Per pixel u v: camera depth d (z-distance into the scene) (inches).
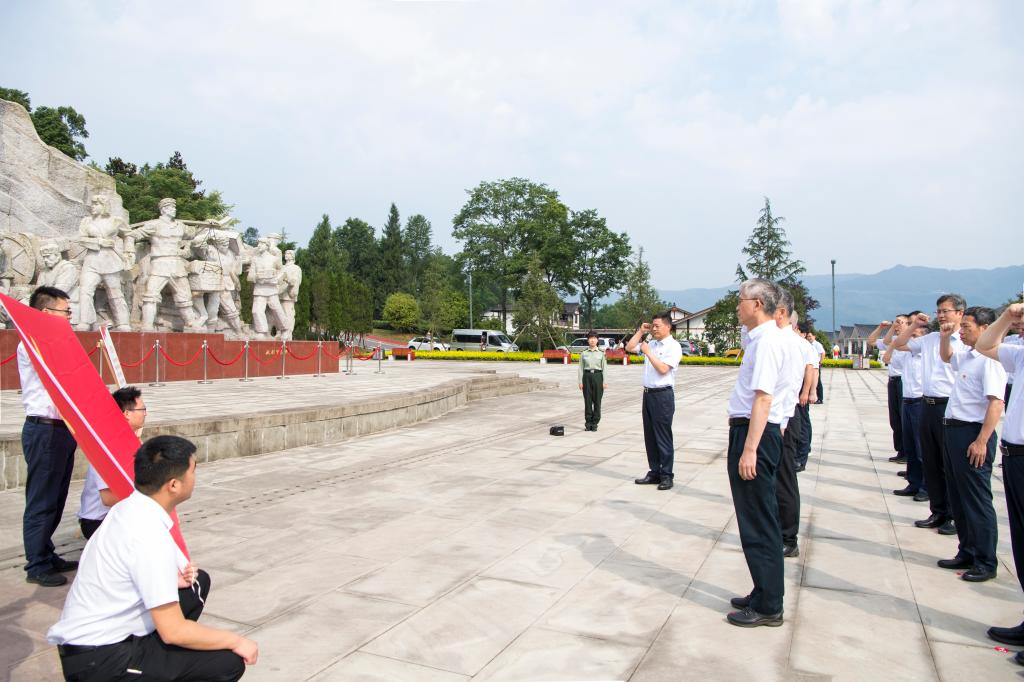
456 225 2381.9
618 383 956.6
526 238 2314.2
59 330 111.0
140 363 582.9
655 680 126.6
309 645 140.9
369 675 128.1
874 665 133.2
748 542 153.3
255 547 206.5
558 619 154.9
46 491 176.4
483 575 183.0
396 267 3127.5
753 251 2108.8
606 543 212.5
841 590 175.3
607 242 2353.6
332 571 185.6
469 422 514.3
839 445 423.5
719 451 392.8
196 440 328.8
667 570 188.4
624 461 355.3
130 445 116.1
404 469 329.7
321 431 400.5
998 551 212.5
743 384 158.4
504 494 278.4
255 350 722.2
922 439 232.2
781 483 201.3
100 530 101.1
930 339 230.4
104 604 97.1
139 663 97.0
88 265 585.9
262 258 800.3
